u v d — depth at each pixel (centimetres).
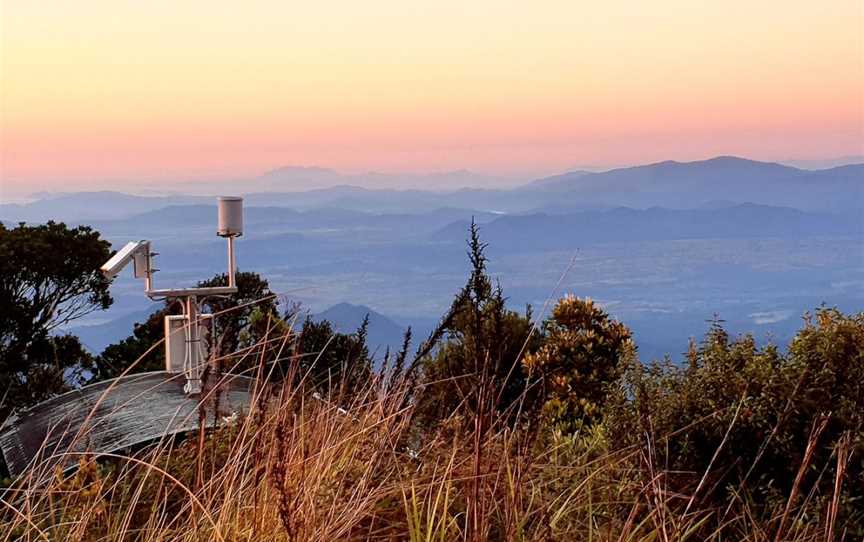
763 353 375
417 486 300
